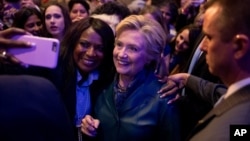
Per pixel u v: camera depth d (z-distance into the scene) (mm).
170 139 1250
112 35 1415
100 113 1347
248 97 756
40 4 3346
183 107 1438
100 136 1329
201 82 1352
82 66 1395
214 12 781
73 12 3086
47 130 658
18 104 647
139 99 1297
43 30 2412
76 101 1371
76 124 1366
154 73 1380
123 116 1294
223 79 823
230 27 751
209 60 813
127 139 1264
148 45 1289
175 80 1355
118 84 1364
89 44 1381
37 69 1146
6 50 747
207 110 1432
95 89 1429
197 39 2049
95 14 2107
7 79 677
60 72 1317
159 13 2182
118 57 1290
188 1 3064
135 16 1338
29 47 722
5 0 3234
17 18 2406
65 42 1406
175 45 2330
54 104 688
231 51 767
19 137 630
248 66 771
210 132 760
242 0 752
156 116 1261
